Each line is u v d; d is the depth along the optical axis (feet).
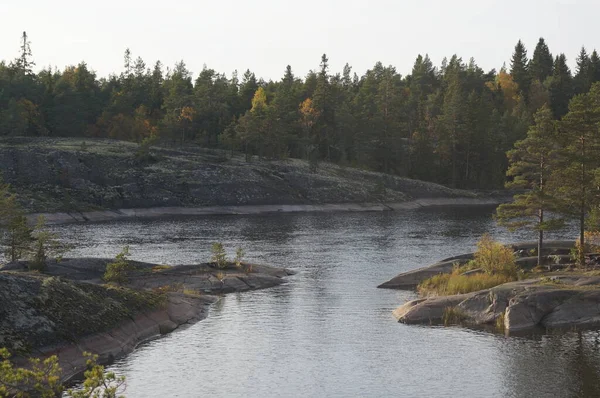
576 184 204.03
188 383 110.83
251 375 114.62
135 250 285.43
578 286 155.94
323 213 518.37
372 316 157.99
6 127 609.42
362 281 208.95
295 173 583.17
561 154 203.21
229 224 419.33
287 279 213.25
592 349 125.70
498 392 104.53
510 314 144.36
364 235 349.61
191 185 531.09
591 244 219.00
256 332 143.43
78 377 112.57
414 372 115.14
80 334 124.16
